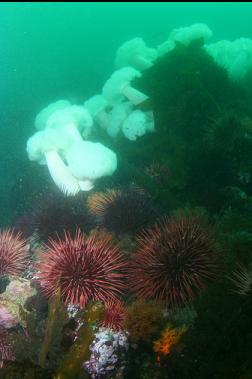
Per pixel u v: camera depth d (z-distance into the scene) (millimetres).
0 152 1770
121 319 707
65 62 3717
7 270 907
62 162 1319
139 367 666
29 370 595
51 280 738
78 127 1519
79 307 756
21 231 1057
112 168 1261
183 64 1551
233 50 1807
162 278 694
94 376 659
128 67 1695
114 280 735
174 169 1241
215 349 619
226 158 1183
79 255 735
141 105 1519
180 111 1438
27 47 4145
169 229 743
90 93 2688
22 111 2264
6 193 1521
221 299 666
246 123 1304
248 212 1073
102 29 6328
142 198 1016
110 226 961
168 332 658
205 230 750
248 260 753
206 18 7039
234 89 1633
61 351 698
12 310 827
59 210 982
